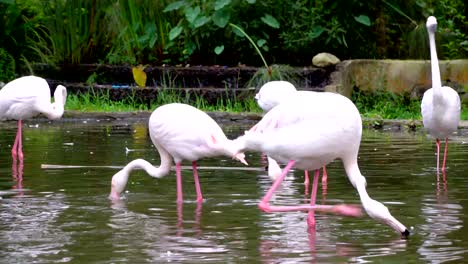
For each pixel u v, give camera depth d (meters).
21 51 19.50
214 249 5.90
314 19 18.47
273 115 6.70
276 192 8.33
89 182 8.79
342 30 18.12
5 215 7.08
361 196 6.43
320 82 17.59
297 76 17.56
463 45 19.34
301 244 6.07
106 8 19.44
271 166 8.23
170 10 18.48
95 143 12.19
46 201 7.74
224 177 9.30
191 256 5.69
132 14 19.30
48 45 20.30
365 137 13.37
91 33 19.42
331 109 6.52
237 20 18.47
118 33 19.33
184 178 9.23
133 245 6.01
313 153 6.57
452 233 6.37
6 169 9.69
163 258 5.63
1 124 15.38
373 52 19.27
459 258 5.58
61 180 8.91
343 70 17.38
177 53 19.34
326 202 7.74
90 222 6.82
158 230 6.52
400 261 5.52
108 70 18.70
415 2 19.17
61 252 5.79
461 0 21.12
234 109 16.83
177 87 18.14
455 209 7.30
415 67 17.59
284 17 18.80
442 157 10.78
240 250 5.88
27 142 12.36
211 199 7.91
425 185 8.57
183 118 7.88
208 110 16.80
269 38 18.75
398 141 12.70
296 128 6.57
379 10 19.19
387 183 8.70
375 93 17.50
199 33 18.59
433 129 10.02
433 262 5.48
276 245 6.04
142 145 11.92
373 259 5.59
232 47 18.81
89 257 5.65
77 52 19.19
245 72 17.91
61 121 16.00
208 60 19.06
